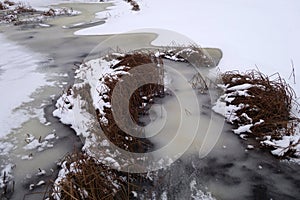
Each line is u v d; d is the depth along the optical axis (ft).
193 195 9.02
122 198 8.73
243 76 15.35
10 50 22.90
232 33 23.11
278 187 9.30
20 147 11.13
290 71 16.22
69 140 11.57
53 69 18.75
